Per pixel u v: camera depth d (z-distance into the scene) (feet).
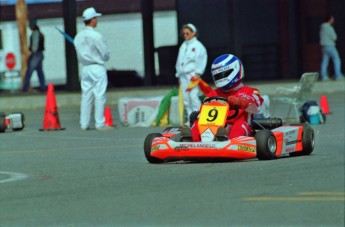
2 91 322.34
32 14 317.01
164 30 299.17
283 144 120.88
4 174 116.98
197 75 184.44
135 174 110.42
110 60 299.17
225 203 86.94
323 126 180.55
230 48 302.66
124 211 85.15
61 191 98.78
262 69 307.99
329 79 302.25
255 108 120.98
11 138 174.60
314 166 112.47
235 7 302.66
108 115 197.57
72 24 280.31
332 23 310.65
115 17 297.94
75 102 271.69
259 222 78.33
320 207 83.82
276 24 308.81
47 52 312.50
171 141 118.01
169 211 84.12
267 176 103.76
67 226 79.97
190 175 107.04
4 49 329.11
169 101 194.59
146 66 298.97
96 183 103.96
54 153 143.33
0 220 83.30
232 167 112.68
